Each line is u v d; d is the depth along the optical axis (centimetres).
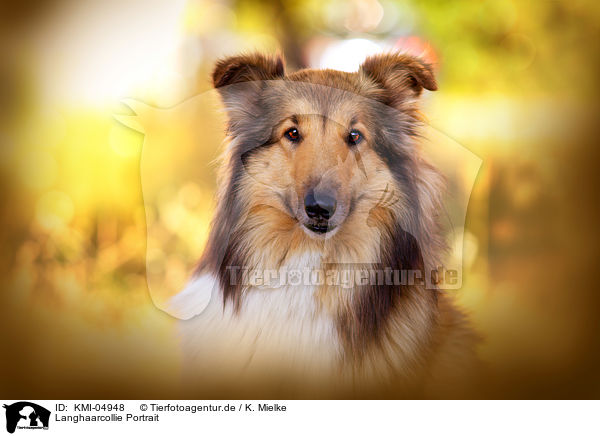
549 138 789
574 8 793
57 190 721
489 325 655
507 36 822
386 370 371
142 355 584
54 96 730
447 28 834
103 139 720
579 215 766
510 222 754
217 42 822
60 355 584
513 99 809
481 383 429
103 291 671
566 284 727
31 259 705
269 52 371
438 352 396
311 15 900
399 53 377
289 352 362
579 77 800
